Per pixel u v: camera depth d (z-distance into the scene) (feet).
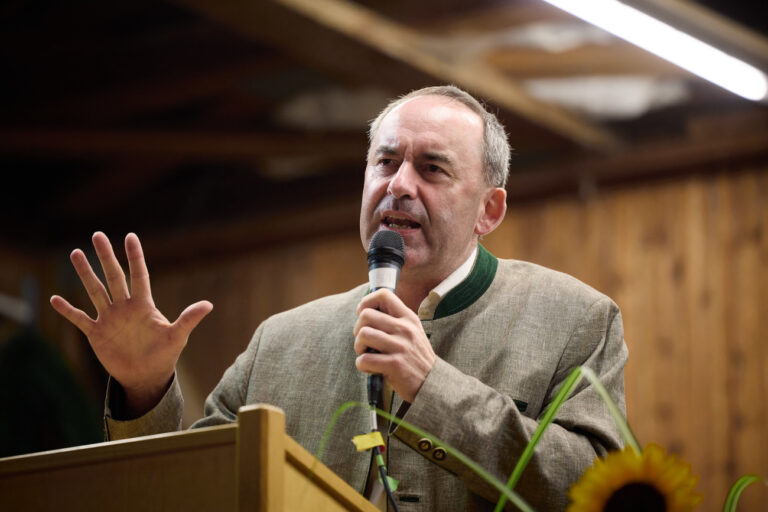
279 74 19.33
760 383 15.92
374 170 6.86
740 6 13.96
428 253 6.61
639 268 17.37
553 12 15.96
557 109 17.93
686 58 13.70
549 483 5.53
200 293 21.48
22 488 4.46
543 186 18.45
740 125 17.11
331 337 6.95
